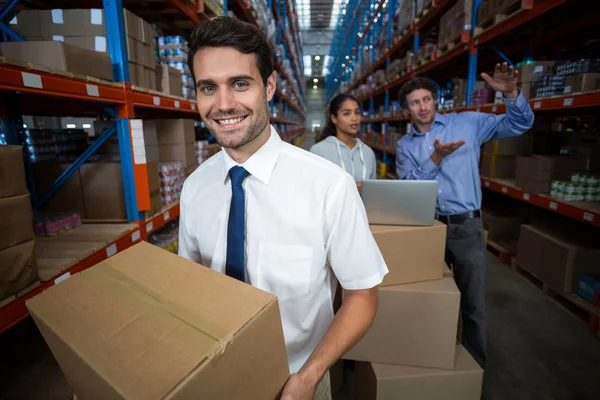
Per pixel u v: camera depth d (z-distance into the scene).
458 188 1.84
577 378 1.85
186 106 2.45
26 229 1.05
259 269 0.85
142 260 0.71
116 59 1.69
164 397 0.42
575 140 2.85
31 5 2.35
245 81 0.74
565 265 2.40
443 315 1.50
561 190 2.32
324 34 23.08
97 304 0.58
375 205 1.55
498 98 2.77
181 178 2.50
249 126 0.77
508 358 2.01
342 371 1.85
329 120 2.57
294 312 0.85
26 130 2.05
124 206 1.87
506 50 3.77
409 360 1.56
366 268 0.80
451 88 5.02
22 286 1.05
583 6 2.55
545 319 2.39
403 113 5.30
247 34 0.72
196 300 0.58
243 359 0.53
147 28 2.03
